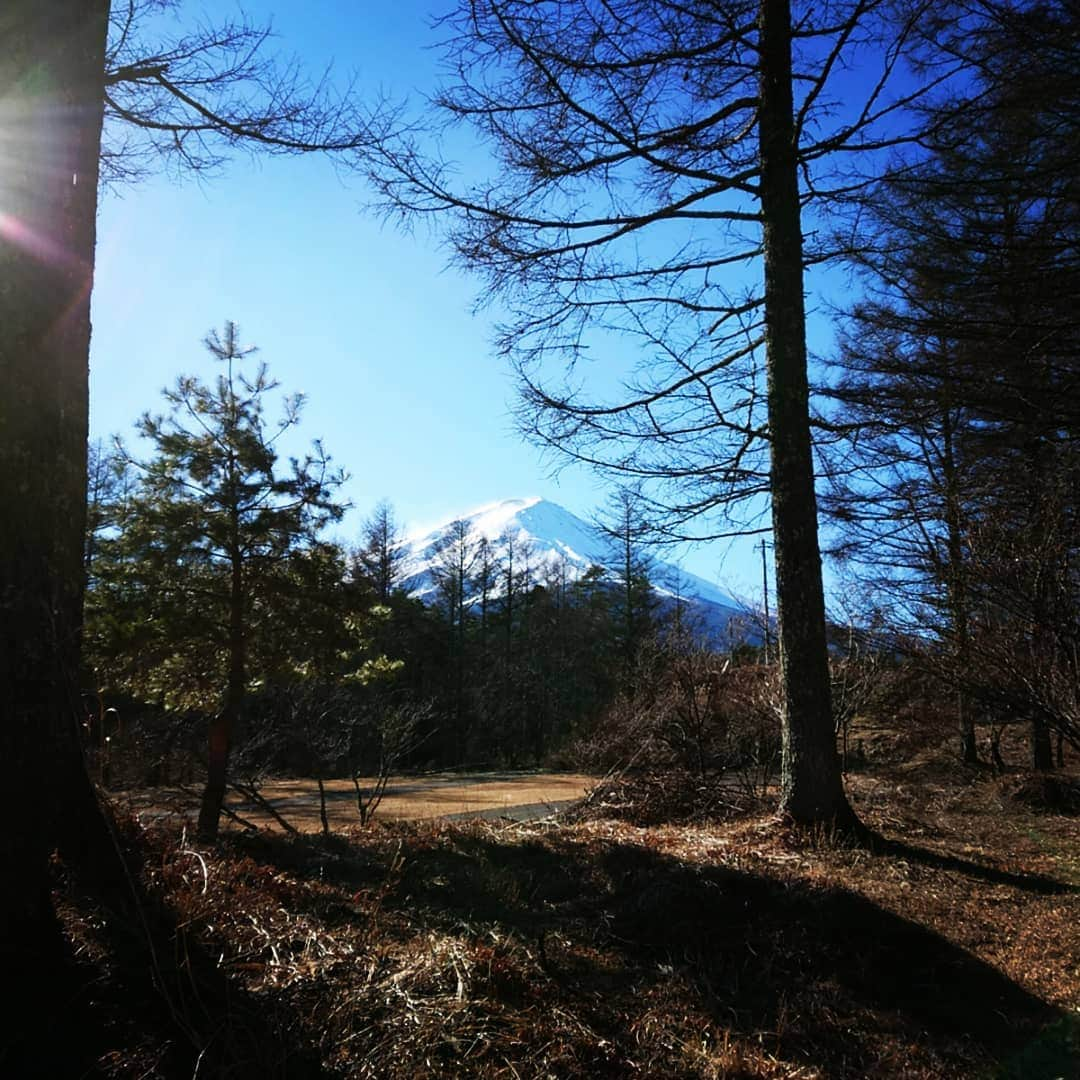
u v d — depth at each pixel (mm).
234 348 10844
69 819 3436
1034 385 11703
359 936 3891
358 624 11320
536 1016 3473
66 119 3283
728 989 4148
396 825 7695
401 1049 2959
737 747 12156
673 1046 3496
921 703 16375
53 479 3117
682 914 5047
